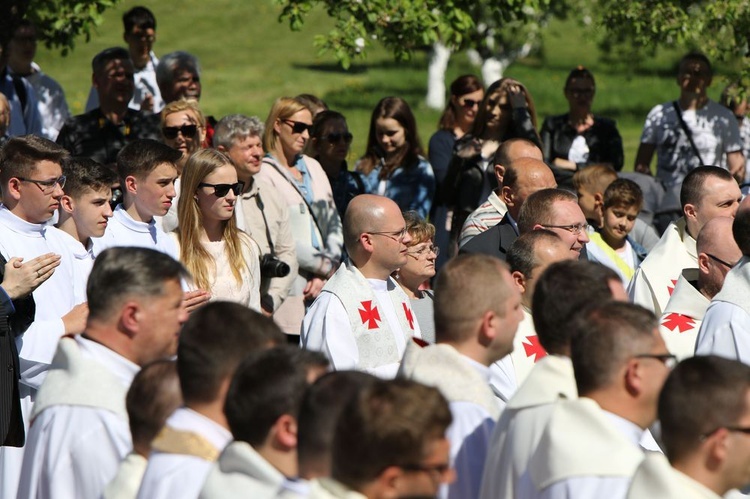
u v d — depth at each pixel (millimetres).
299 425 7242
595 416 7934
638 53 54938
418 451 6414
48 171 13227
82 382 9219
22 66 25188
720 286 13531
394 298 14094
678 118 25656
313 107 22172
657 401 7906
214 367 8172
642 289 15617
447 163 22172
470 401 9266
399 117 21438
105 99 20812
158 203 14758
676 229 15867
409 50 25109
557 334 9086
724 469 7426
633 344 8062
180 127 18281
